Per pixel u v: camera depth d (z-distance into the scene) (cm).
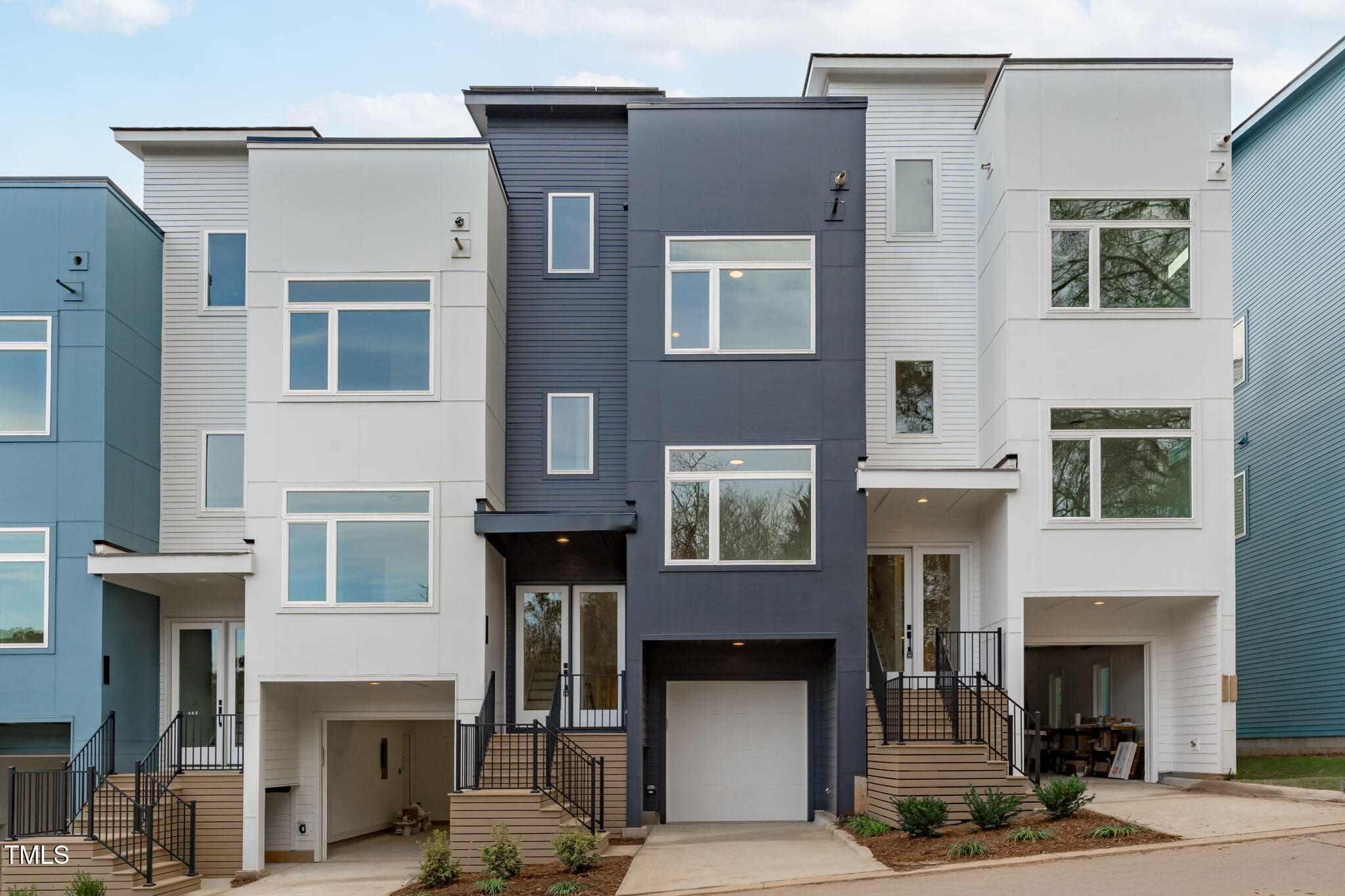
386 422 1825
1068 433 1794
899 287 2027
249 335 1841
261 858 1777
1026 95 1839
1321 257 2216
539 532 1778
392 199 1861
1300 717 2258
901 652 1964
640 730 1777
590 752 1777
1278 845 1209
